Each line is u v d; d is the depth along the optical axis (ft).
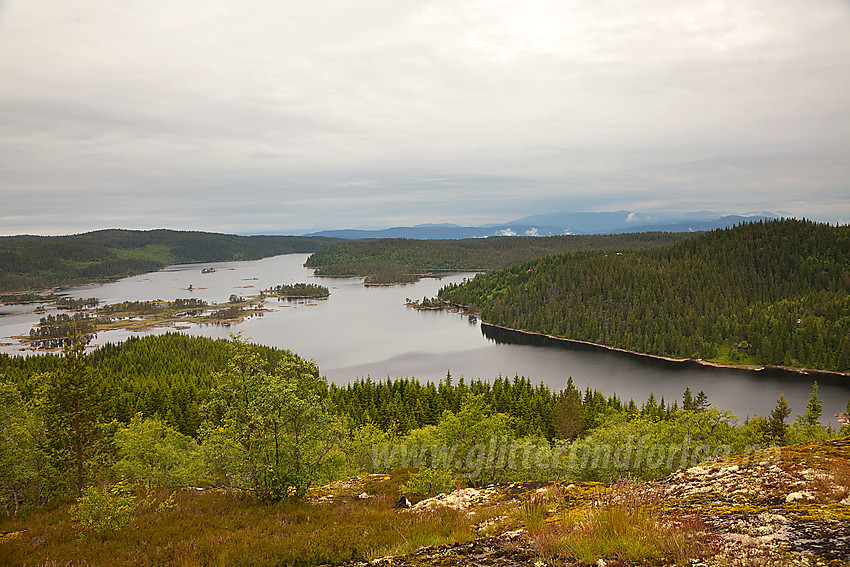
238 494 79.56
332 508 71.46
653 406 337.31
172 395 335.47
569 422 294.87
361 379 570.05
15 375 366.43
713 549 26.09
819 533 27.04
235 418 77.66
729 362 618.44
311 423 78.02
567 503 46.50
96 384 116.47
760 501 35.60
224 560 45.65
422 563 33.78
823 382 523.29
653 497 39.86
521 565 29.86
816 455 44.19
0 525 72.95
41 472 107.76
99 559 52.03
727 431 163.53
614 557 27.68
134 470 143.74
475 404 138.92
